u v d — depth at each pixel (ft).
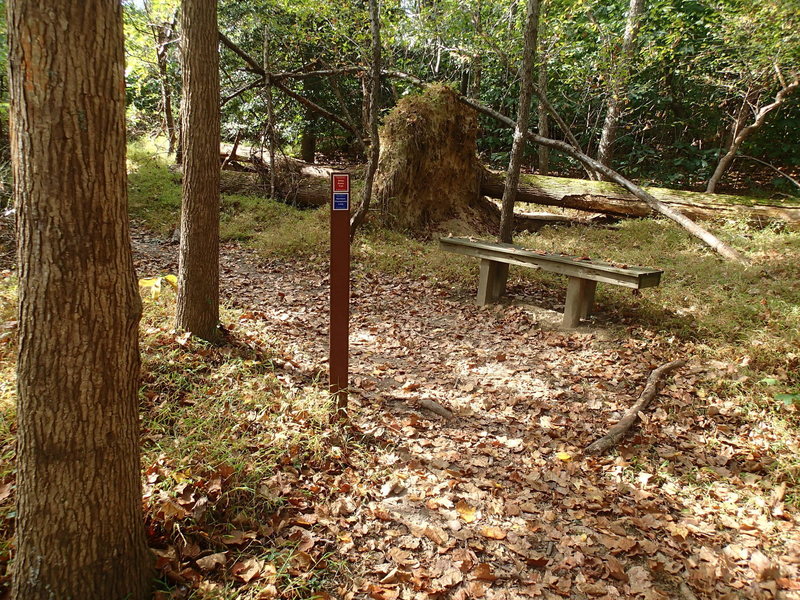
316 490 9.07
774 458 10.63
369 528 8.53
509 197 24.54
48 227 4.94
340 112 41.81
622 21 36.94
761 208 29.55
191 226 12.94
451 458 10.61
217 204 13.26
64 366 5.23
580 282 17.10
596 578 7.97
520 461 10.72
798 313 16.60
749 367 14.01
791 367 13.83
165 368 11.80
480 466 10.47
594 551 8.45
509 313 18.84
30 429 5.33
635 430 11.80
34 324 5.13
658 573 8.10
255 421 10.54
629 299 19.25
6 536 6.93
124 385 5.76
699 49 35.60
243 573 7.22
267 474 9.08
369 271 23.09
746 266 22.80
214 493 8.30
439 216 31.83
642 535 8.85
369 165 24.34
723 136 39.42
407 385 13.41
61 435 5.36
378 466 10.12
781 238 26.61
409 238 29.04
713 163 39.34
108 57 4.92
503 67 35.91
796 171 39.17
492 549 8.41
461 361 15.30
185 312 13.38
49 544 5.59
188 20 12.14
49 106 4.72
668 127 41.01
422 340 16.74
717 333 16.03
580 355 15.48
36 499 5.49
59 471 5.44
